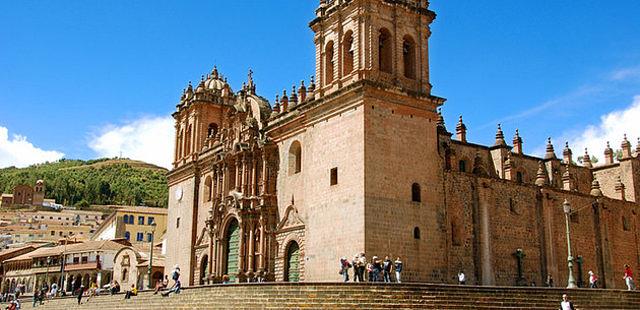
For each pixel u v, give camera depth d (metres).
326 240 52.12
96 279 107.50
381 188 49.91
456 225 55.91
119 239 126.44
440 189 54.28
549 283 62.16
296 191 57.97
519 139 76.81
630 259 74.06
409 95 53.06
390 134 51.62
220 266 66.00
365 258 47.38
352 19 54.44
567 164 79.69
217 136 74.81
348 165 51.06
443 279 52.19
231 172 68.19
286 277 57.59
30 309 72.88
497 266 58.31
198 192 76.75
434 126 54.97
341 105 53.03
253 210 61.81
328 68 57.22
